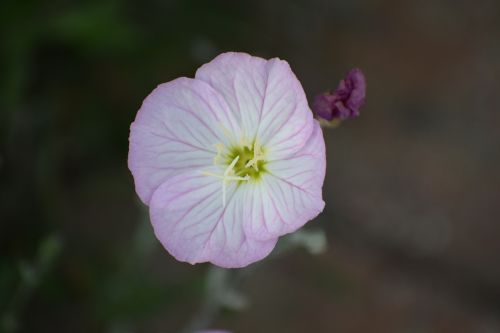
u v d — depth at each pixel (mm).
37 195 437
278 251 369
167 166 338
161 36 450
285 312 469
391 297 481
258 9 479
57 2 431
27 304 440
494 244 490
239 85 337
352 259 479
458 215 491
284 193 337
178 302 450
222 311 417
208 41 459
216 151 343
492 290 487
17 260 427
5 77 419
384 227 486
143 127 334
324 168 325
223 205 342
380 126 491
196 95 336
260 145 342
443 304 483
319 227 476
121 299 422
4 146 430
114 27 428
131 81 448
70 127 442
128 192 453
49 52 438
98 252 445
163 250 458
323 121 342
